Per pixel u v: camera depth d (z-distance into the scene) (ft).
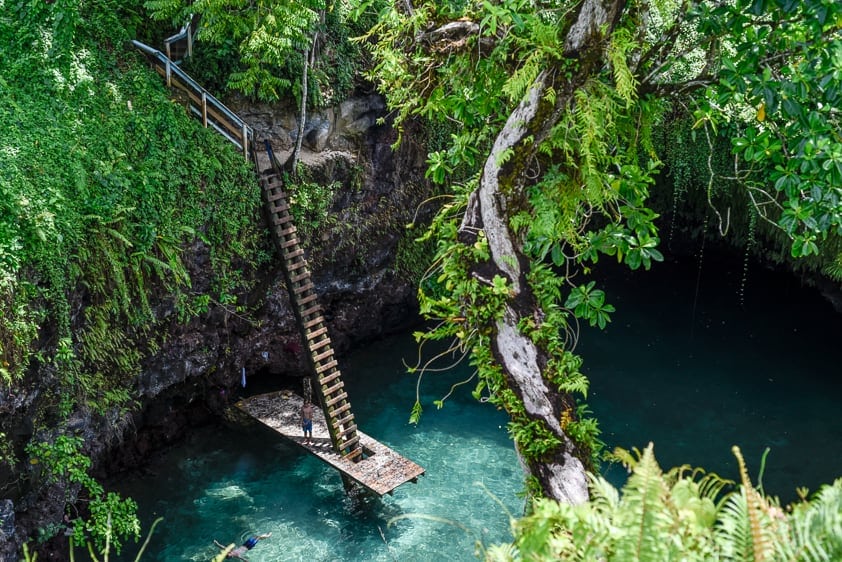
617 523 12.87
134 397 58.65
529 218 28.17
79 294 50.49
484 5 26.53
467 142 34.17
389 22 32.89
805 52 25.91
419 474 58.49
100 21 57.41
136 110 56.49
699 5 28.50
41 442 47.44
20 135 48.08
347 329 78.84
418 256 82.58
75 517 54.80
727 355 76.64
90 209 50.93
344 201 73.77
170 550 53.47
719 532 12.82
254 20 58.29
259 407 67.72
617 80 25.98
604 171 30.78
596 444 28.81
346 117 72.74
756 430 65.82
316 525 56.39
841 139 27.48
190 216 59.06
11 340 43.27
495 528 55.72
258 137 69.21
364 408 70.59
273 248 67.46
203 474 61.82
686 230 93.45
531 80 26.78
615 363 75.61
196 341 63.10
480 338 29.43
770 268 90.27
